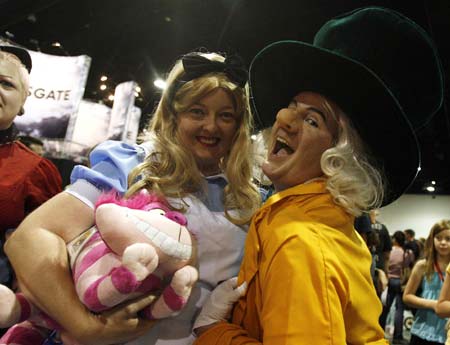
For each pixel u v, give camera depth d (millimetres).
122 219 991
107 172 1215
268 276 1005
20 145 1876
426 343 2963
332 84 1154
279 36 4809
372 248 3387
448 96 4035
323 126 1172
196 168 1344
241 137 1410
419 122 1265
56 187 1900
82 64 3906
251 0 4422
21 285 1056
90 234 1074
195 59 1350
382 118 1152
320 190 1142
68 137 3855
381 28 1180
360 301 1050
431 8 3102
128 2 5055
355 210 1098
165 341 1201
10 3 2973
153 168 1296
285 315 928
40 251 1028
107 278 949
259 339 1112
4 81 1729
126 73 6793
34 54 3871
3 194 1693
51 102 3877
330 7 4121
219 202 1383
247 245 1173
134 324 1058
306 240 992
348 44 1207
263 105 1506
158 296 1089
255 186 1456
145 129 1564
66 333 1061
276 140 1245
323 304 924
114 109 5590
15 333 1156
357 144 1183
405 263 5816
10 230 1712
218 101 1346
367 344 1076
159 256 1007
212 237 1269
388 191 1290
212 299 1178
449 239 2984
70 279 1041
